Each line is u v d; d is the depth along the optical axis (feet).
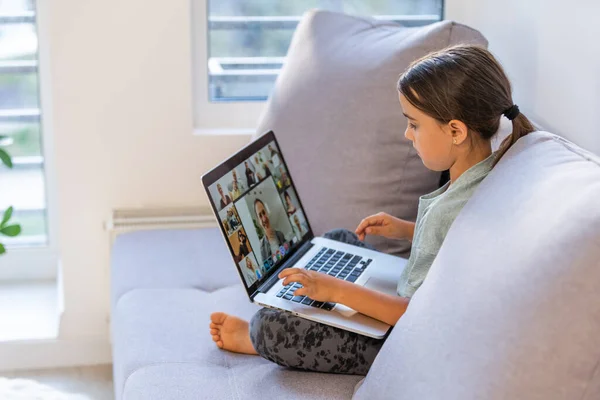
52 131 7.03
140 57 6.53
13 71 7.26
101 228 6.80
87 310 6.93
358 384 3.96
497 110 3.93
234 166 4.61
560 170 3.52
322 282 4.05
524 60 5.82
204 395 3.95
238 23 7.06
